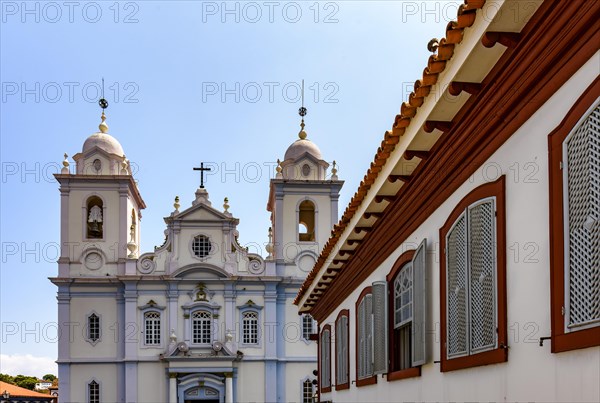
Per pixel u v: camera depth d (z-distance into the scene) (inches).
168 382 1476.4
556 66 184.1
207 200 1571.1
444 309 281.9
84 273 1530.5
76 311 1510.8
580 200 172.1
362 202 383.9
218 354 1483.8
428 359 304.3
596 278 164.4
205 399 1469.0
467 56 212.2
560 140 181.3
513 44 198.7
